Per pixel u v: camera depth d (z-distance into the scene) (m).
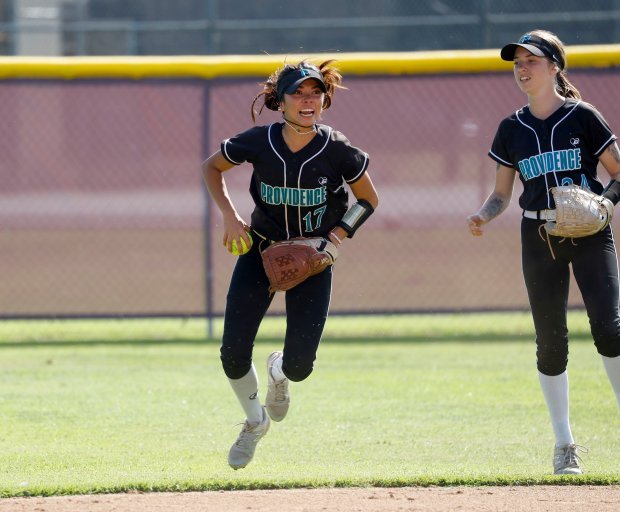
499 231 41.56
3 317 35.91
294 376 18.62
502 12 68.25
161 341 36.91
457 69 36.50
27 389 28.56
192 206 44.44
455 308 37.28
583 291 18.64
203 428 24.09
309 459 21.06
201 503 16.55
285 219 18.78
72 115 43.94
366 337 37.47
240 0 74.75
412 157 40.41
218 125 36.50
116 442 22.66
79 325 41.22
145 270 41.84
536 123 19.05
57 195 45.75
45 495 17.36
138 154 43.81
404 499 16.73
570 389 27.84
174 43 75.62
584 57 36.06
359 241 41.50
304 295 18.66
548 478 18.12
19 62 35.59
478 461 20.77
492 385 28.83
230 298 18.70
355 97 39.81
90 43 74.50
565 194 18.14
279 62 36.28
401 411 25.72
